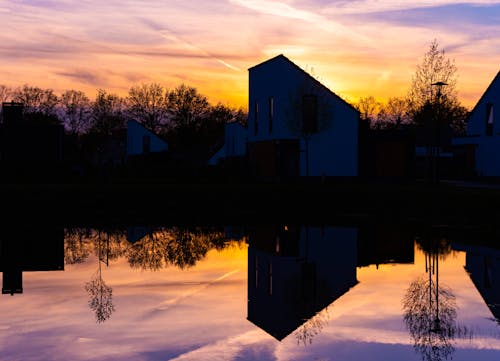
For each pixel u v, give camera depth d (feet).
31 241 80.59
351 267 61.31
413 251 69.26
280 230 86.48
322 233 82.64
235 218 99.96
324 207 109.40
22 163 180.04
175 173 182.09
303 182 157.48
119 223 96.02
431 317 42.14
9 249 75.20
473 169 176.35
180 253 71.10
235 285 53.67
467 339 37.04
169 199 119.14
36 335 38.19
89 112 431.02
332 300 47.60
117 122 422.00
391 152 166.20
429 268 60.13
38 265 65.31
